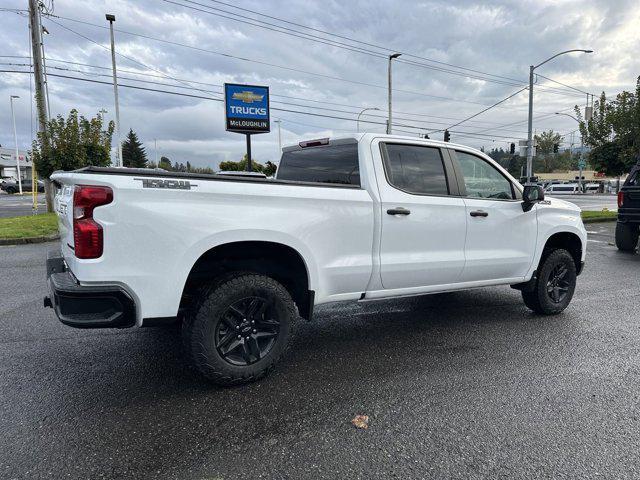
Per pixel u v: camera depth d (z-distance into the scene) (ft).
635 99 55.83
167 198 9.93
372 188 12.80
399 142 13.64
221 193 10.46
